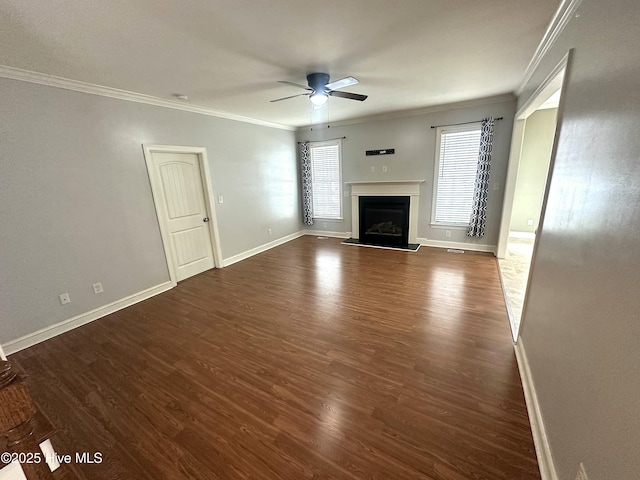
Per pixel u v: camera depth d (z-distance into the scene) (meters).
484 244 4.91
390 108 4.69
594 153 1.27
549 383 1.52
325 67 2.67
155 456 1.52
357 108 4.55
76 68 2.46
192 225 4.24
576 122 1.53
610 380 0.95
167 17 1.75
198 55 2.31
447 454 1.46
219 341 2.56
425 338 2.47
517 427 1.60
